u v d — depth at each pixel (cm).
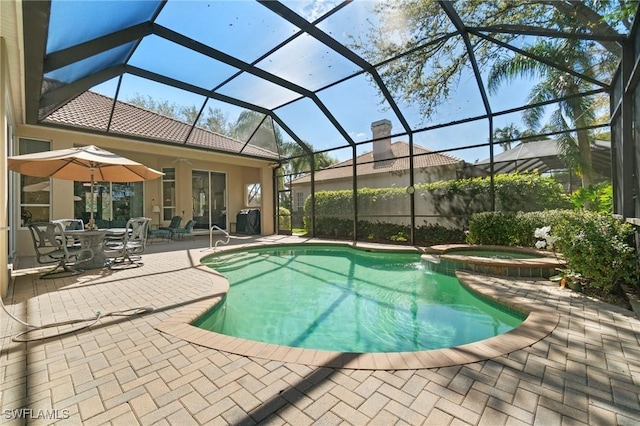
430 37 623
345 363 231
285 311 454
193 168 1342
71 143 825
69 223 755
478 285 461
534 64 724
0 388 205
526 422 167
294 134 1107
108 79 639
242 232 1443
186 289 452
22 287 468
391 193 1112
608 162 896
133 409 183
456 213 940
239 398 192
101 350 259
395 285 586
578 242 408
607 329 288
